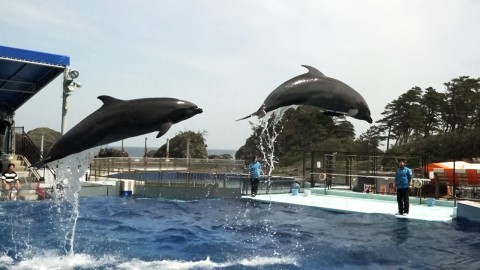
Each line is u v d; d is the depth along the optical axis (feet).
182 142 167.32
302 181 74.13
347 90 21.84
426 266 28.63
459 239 37.19
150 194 63.77
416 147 169.37
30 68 63.67
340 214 50.24
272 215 48.96
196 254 30.78
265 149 132.16
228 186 69.15
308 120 189.67
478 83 210.18
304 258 30.19
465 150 151.43
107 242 33.86
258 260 29.48
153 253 30.91
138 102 21.71
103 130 21.61
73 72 58.75
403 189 49.44
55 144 22.12
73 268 27.12
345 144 185.57
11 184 54.08
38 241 33.58
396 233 39.63
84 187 59.82
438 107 215.51
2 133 74.28
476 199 57.67
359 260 29.96
